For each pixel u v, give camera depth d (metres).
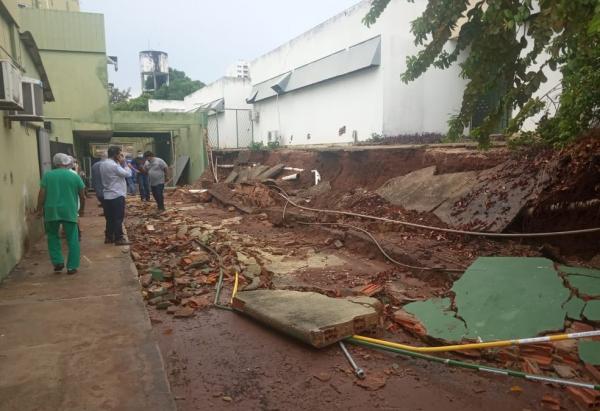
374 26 14.88
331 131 17.86
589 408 3.54
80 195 6.86
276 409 3.61
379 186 11.20
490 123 6.50
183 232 10.21
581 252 6.41
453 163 9.45
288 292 5.91
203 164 23.33
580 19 4.21
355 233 8.70
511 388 3.85
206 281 6.84
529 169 7.56
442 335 4.66
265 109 23.84
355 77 16.06
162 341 4.86
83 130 19.14
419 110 15.13
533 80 5.74
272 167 17.17
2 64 5.46
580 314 4.54
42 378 3.67
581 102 6.19
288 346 4.70
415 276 6.69
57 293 5.80
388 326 5.15
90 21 18.66
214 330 5.14
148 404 3.33
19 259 7.35
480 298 5.14
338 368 4.24
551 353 4.18
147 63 53.88
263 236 10.31
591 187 6.55
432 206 8.56
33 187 8.88
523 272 5.42
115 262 7.39
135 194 21.00
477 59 5.67
